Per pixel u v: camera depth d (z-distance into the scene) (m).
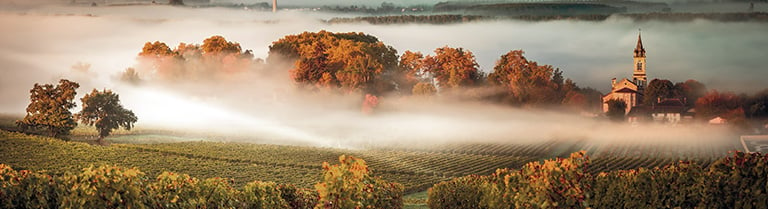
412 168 111.62
